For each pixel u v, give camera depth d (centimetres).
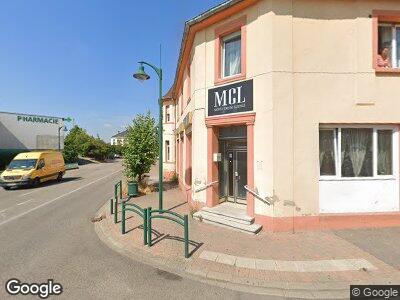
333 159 766
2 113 3584
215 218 794
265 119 740
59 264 542
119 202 1152
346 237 671
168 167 2330
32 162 1781
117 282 470
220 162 930
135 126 1450
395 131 764
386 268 508
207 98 904
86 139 5666
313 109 734
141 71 931
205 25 899
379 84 741
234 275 491
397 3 745
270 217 725
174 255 574
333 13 738
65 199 1293
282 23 727
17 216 958
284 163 723
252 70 775
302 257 558
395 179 766
